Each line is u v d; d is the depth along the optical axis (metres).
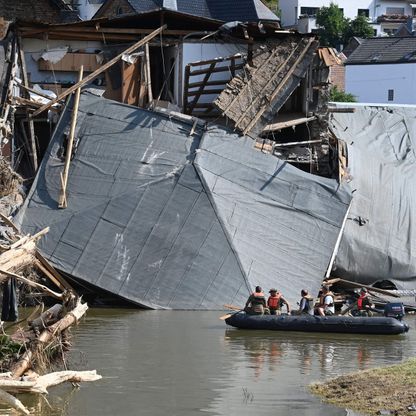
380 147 107.62
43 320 52.16
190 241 88.62
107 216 87.94
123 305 89.12
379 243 99.81
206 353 65.31
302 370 59.50
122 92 98.69
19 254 52.91
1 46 102.94
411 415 45.91
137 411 48.53
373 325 75.25
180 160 90.75
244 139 93.12
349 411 47.94
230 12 174.88
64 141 91.00
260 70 97.31
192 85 101.31
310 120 100.75
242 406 49.59
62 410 48.44
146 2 176.62
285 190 92.44
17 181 89.38
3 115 93.75
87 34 103.62
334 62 101.56
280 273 90.19
